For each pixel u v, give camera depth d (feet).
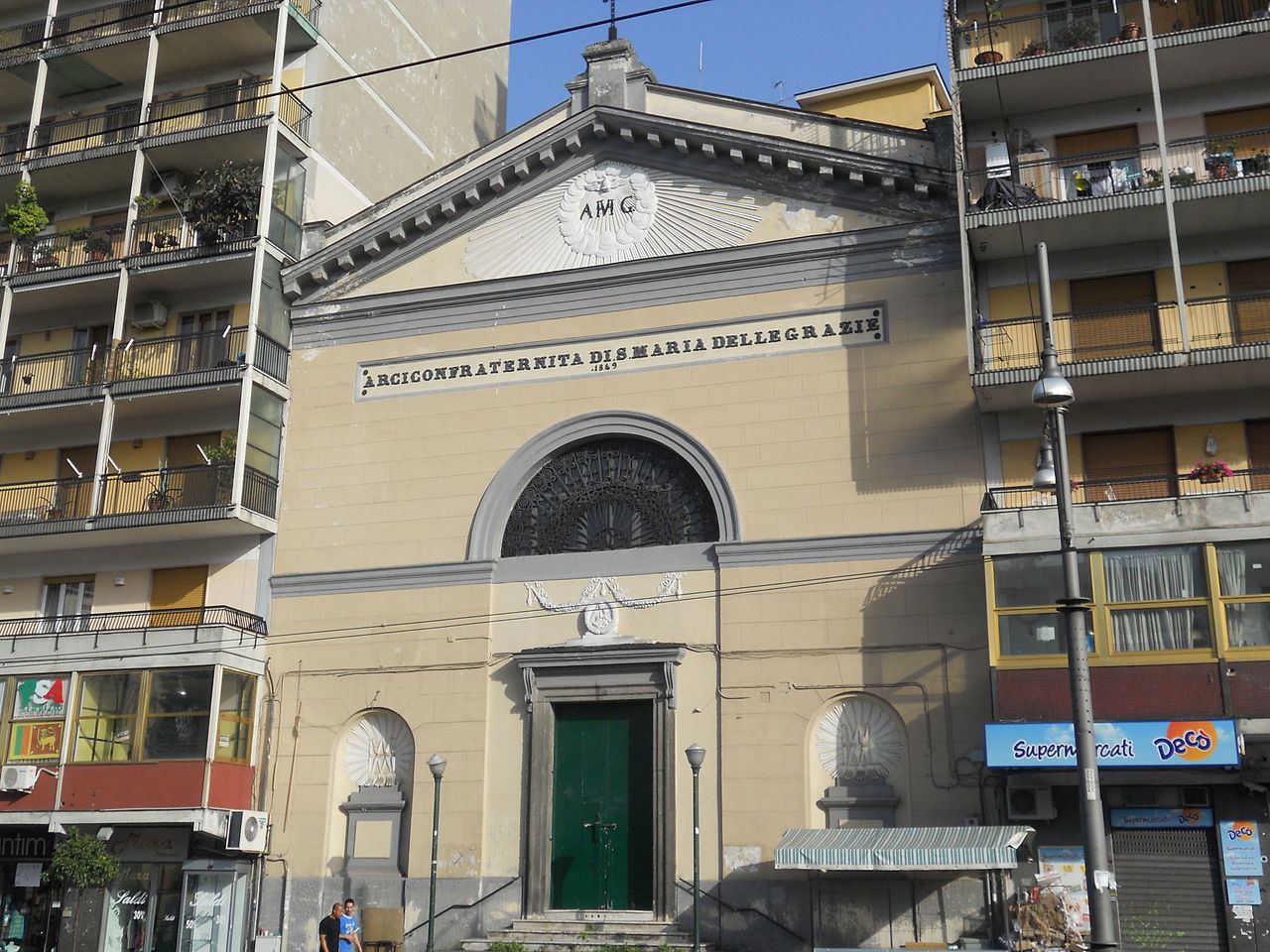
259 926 80.74
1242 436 71.31
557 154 88.33
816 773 73.67
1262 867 64.54
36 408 93.50
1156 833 66.59
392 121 109.09
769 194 83.25
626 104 87.35
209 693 81.66
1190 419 72.23
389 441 87.92
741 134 82.74
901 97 96.84
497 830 78.28
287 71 100.63
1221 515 65.26
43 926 85.10
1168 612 64.85
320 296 92.58
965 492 74.33
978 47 81.20
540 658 79.00
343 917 72.13
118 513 89.92
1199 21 77.15
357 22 105.91
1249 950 63.82
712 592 77.87
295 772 83.41
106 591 91.76
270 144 92.84
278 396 90.63
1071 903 66.33
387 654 83.61
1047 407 51.67
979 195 78.64
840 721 74.08
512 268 88.22
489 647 81.56
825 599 75.36
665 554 79.56
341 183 100.83
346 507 87.66
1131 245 75.56
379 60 108.37
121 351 93.30
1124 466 72.84
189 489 88.94
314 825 81.87
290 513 88.89
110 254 99.04
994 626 67.36
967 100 78.38
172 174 100.01
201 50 101.04
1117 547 66.33
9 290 97.30
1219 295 73.67
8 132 106.63
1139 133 77.87
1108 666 64.95
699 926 72.43
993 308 76.89
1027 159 78.23
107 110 106.01
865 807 71.82
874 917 68.85
